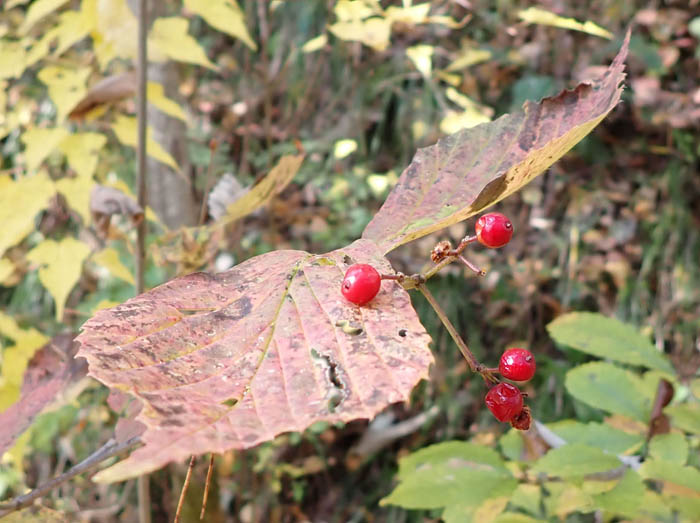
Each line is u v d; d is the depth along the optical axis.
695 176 0.69
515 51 0.69
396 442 0.67
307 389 0.10
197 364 0.10
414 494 0.22
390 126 0.75
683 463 0.22
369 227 0.15
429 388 0.67
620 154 0.71
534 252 0.70
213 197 0.25
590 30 0.35
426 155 0.16
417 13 0.38
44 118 0.71
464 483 0.22
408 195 0.15
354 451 0.67
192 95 0.78
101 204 0.25
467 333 0.68
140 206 0.27
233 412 0.09
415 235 0.14
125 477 0.08
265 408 0.09
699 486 0.20
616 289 0.68
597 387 0.25
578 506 0.21
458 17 0.70
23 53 0.31
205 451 0.08
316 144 0.76
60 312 0.30
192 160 0.74
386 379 0.10
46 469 0.65
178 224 0.60
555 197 0.71
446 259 0.14
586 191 0.70
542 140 0.15
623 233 0.68
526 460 0.24
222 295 0.12
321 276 0.12
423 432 0.67
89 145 0.30
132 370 0.10
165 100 0.30
